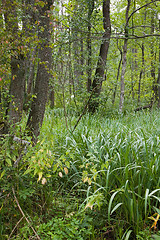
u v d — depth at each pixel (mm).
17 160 3168
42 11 4590
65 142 5055
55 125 6809
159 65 14906
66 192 3924
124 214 3318
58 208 3330
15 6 4066
